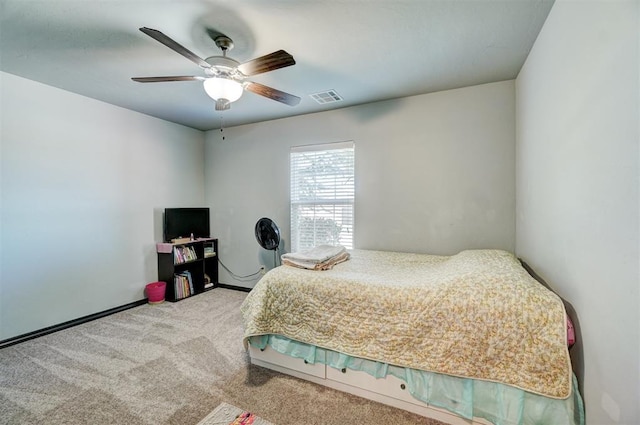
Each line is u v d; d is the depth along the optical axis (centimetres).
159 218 382
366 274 209
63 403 174
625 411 94
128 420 160
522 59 222
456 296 151
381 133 317
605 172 104
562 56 145
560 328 128
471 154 279
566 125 140
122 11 166
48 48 207
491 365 138
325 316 183
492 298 144
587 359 121
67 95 289
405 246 309
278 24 178
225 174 428
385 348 164
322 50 209
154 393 183
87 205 307
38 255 270
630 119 89
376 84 271
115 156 332
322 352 188
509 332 136
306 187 365
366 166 326
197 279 411
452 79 260
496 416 139
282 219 385
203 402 175
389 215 316
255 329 196
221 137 430
